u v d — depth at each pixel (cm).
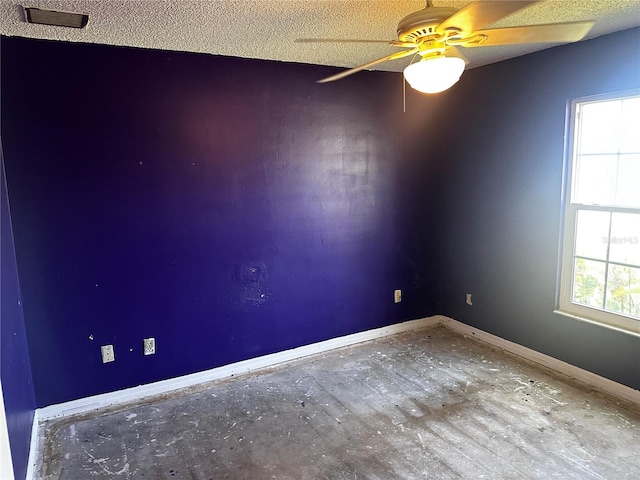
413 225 409
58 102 265
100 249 287
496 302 374
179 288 315
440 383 317
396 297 409
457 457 237
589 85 291
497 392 302
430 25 163
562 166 313
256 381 330
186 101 300
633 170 280
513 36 181
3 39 248
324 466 234
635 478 217
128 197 291
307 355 370
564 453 237
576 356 316
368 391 310
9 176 257
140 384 310
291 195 347
